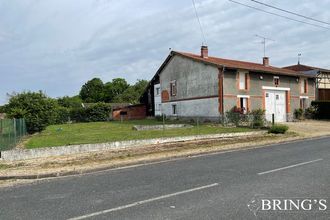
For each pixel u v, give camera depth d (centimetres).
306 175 925
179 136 2112
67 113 5031
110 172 1096
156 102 4609
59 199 743
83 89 10600
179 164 1210
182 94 3912
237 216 588
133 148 1706
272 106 3681
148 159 1336
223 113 3269
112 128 3192
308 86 4141
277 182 845
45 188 871
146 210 638
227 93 3312
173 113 4119
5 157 1398
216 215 594
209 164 1178
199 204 666
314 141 1948
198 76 3638
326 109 3875
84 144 1692
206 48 3962
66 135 2497
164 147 1725
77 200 727
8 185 934
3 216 628
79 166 1207
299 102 3991
